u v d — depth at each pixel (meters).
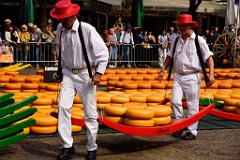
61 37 5.46
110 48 19.75
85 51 5.40
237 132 7.53
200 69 6.80
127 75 12.94
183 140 6.84
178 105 6.80
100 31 25.56
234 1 19.48
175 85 6.86
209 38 20.86
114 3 22.75
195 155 5.96
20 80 11.44
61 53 5.54
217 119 8.74
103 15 25.44
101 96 8.38
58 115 5.58
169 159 5.75
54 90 10.05
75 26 5.36
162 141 6.77
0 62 17.53
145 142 6.69
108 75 13.03
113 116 6.23
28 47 18.61
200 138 7.01
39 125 6.98
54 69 11.35
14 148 6.19
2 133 5.47
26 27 18.62
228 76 13.74
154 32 27.30
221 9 24.27
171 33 20.52
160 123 6.19
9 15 23.42
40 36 18.86
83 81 5.51
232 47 19.38
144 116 6.01
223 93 9.23
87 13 24.23
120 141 6.73
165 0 25.61
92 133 5.62
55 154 5.90
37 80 11.44
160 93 9.27
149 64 20.70
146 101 8.39
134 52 20.28
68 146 5.59
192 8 22.78
